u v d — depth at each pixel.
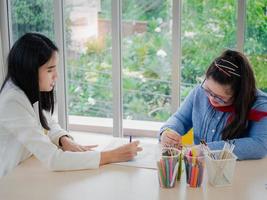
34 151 1.51
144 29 2.78
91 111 3.07
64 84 2.96
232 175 1.34
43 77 1.57
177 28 2.60
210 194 1.27
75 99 3.08
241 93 1.60
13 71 1.56
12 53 1.56
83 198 1.25
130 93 2.93
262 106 1.63
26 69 1.53
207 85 1.67
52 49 1.58
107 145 1.77
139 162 1.55
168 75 2.79
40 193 1.29
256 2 2.45
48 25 2.97
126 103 2.96
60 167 1.48
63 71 2.93
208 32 2.61
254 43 2.52
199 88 1.91
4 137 1.59
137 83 2.89
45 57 1.54
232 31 2.55
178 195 1.26
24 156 1.63
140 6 2.74
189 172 1.32
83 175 1.44
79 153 1.52
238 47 2.50
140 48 2.82
